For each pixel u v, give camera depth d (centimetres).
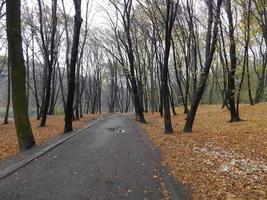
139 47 4875
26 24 3822
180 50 4462
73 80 2277
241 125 2119
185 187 884
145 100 5841
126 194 827
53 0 2806
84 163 1188
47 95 2833
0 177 959
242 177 945
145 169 1095
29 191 846
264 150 1295
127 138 1945
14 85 1485
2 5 2620
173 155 1334
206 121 2661
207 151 1372
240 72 2911
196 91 2041
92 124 3047
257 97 3991
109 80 7606
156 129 2459
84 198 796
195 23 3809
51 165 1152
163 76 2091
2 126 3288
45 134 2162
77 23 2244
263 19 3028
